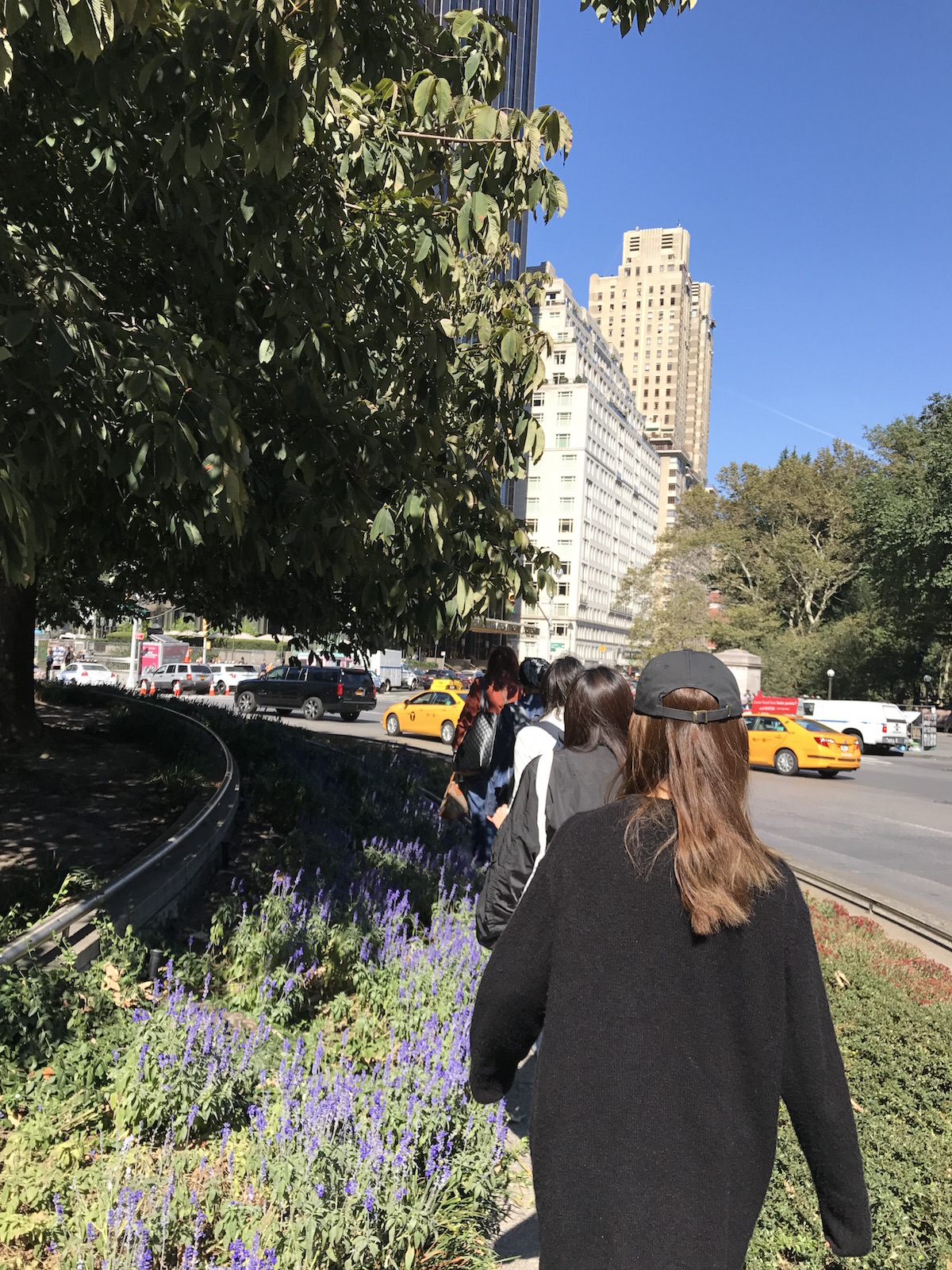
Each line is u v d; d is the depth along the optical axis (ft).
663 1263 3.70
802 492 198.70
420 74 12.60
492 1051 4.64
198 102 10.32
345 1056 11.76
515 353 15.70
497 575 17.53
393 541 15.66
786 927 4.17
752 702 110.93
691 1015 4.05
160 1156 9.09
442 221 14.02
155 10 10.19
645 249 644.69
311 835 23.29
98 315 12.53
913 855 38.78
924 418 168.66
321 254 14.96
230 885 20.30
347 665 106.01
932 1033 11.87
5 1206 8.25
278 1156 8.87
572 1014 4.12
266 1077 10.57
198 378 11.94
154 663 173.99
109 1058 10.50
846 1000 13.26
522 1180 10.62
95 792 26.63
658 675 4.63
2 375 10.31
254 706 103.55
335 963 14.71
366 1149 8.78
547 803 9.49
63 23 8.61
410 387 16.22
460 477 17.85
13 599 33.99
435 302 16.07
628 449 444.14
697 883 4.06
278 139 9.66
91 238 15.66
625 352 643.45
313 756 42.27
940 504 142.92
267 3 9.14
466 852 28.12
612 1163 3.89
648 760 4.61
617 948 4.15
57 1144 9.14
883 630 183.73
